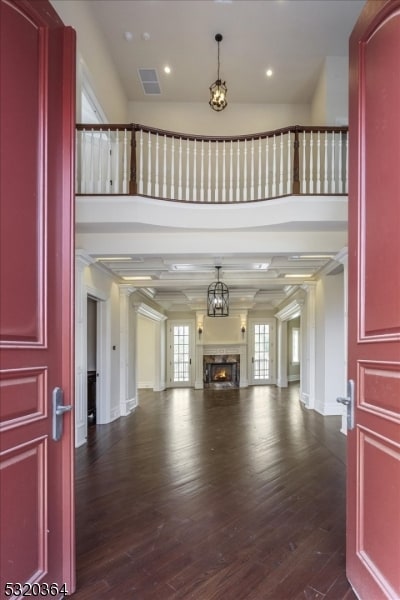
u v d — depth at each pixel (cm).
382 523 167
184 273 749
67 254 194
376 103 179
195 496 331
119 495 335
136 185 433
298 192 440
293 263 639
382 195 172
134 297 834
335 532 266
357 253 197
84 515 294
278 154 568
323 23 531
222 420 678
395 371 157
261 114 721
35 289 169
